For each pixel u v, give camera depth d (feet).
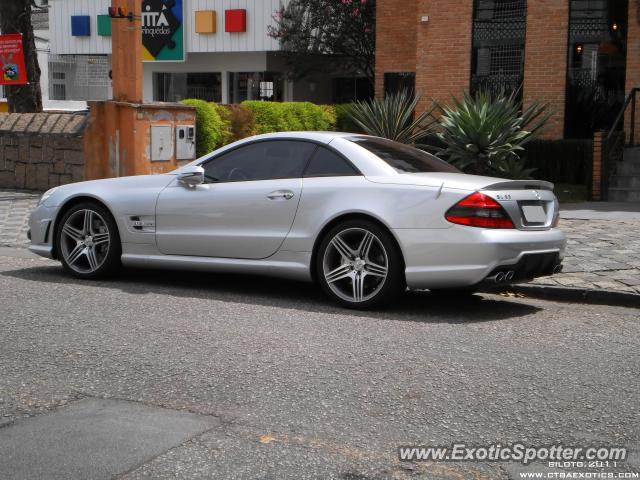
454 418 14.14
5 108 79.92
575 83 57.26
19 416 14.14
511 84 59.62
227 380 16.05
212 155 25.32
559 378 16.40
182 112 49.78
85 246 26.55
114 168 47.78
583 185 55.62
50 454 12.53
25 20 55.77
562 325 21.21
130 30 46.73
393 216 21.67
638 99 53.52
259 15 84.58
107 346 18.40
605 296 24.27
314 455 12.53
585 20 56.54
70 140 49.24
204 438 13.16
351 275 22.50
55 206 26.81
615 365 17.42
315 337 19.42
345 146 23.44
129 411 14.37
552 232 22.62
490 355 18.03
